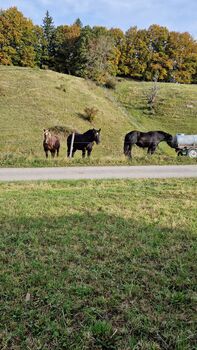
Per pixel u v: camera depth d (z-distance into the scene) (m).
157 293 3.95
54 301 3.74
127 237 5.76
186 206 8.02
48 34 82.81
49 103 42.75
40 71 56.53
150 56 83.25
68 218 6.87
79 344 3.11
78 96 48.44
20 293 3.89
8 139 30.81
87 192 9.51
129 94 58.69
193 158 17.61
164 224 6.55
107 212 7.38
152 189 10.05
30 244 5.38
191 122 47.22
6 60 73.38
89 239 5.61
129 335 3.24
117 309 3.64
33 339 3.17
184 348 3.04
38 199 8.53
